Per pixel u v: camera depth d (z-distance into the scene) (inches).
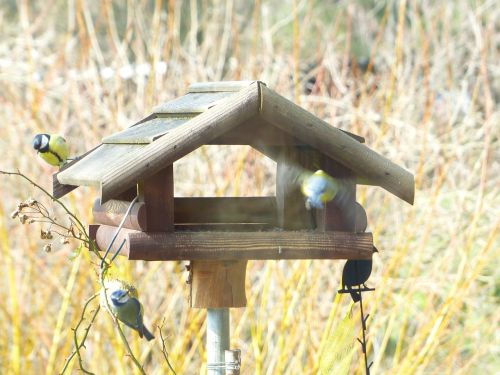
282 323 304.2
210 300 212.2
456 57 527.8
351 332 226.7
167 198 197.8
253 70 391.2
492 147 433.4
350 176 208.8
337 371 226.8
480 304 410.3
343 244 206.2
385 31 672.4
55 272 358.0
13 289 327.3
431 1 629.3
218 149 392.2
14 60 481.7
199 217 240.2
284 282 329.1
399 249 362.0
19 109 403.5
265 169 402.0
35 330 339.6
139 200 201.0
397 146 401.4
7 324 358.6
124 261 321.7
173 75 428.8
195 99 223.9
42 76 466.6
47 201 387.5
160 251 196.4
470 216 403.2
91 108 398.9
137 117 409.1
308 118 199.0
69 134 445.7
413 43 526.3
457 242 374.9
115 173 189.5
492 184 450.3
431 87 485.4
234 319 357.4
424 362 328.2
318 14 709.3
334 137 200.8
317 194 201.9
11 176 393.7
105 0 431.8
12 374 322.0
